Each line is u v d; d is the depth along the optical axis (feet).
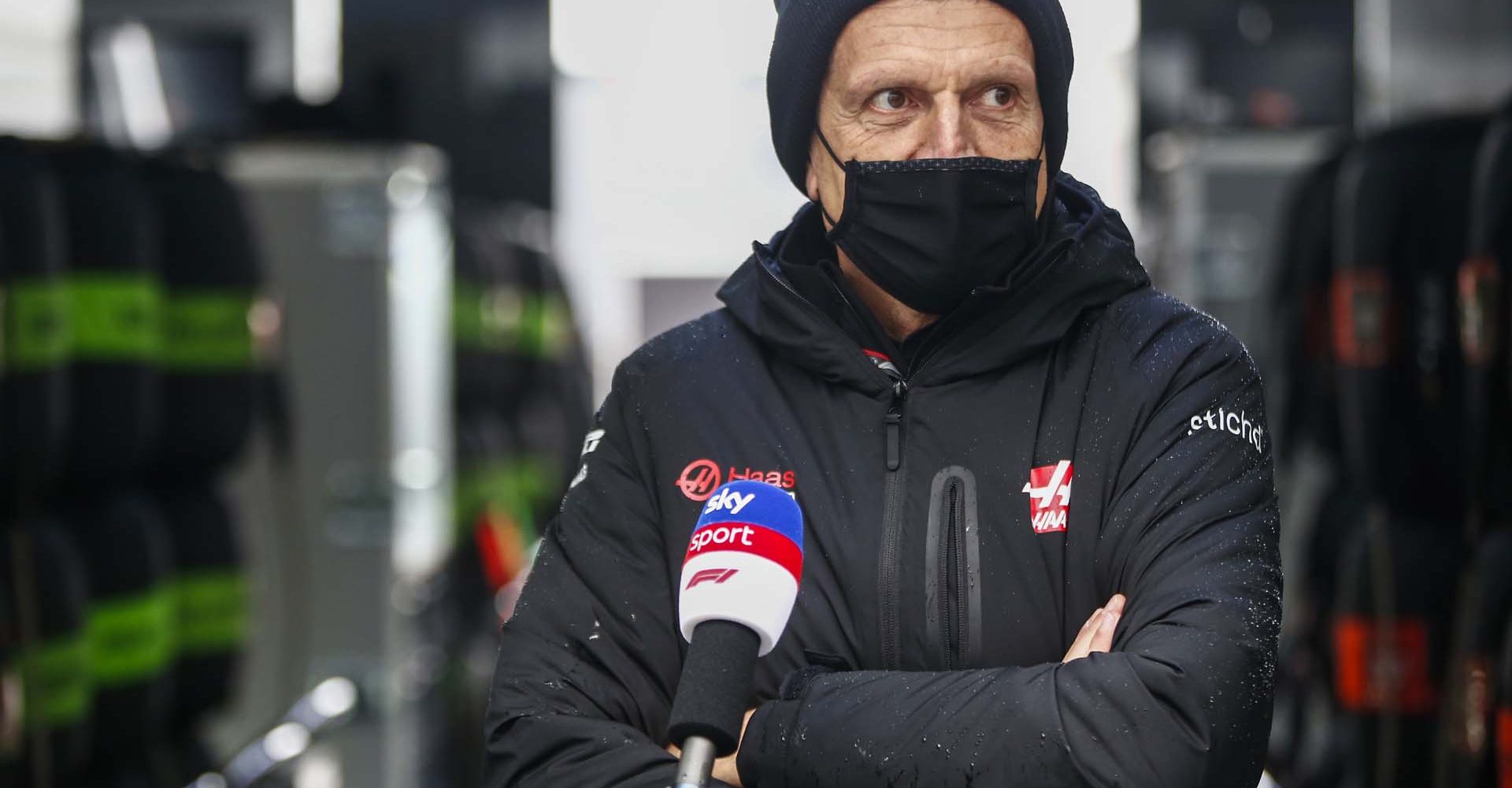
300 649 47.24
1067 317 18.90
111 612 35.50
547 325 68.80
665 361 20.39
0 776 31.40
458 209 63.77
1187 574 17.83
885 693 17.30
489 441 59.72
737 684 15.21
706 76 111.14
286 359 47.96
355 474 48.16
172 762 39.14
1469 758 33.71
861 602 18.44
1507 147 31.83
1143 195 69.87
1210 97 61.16
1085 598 18.38
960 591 18.30
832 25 18.76
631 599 19.65
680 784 14.69
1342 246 40.19
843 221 18.95
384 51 74.64
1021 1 18.38
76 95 66.18
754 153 112.68
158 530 37.99
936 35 18.43
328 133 58.03
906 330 19.86
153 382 37.22
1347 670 40.96
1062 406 18.78
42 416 32.24
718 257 113.29
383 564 48.24
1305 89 60.95
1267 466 18.93
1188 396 18.72
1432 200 38.73
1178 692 16.84
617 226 111.86
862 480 18.74
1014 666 18.24
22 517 32.55
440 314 50.78
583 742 18.47
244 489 46.62
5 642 31.50
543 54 77.10
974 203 18.43
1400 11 59.88
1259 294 49.47
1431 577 39.60
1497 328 32.09
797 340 19.12
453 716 55.88
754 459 19.24
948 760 16.83
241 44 58.29
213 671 40.65
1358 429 40.04
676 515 19.45
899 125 18.74
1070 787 16.61
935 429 18.66
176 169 40.91
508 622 20.12
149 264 37.19
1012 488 18.48
